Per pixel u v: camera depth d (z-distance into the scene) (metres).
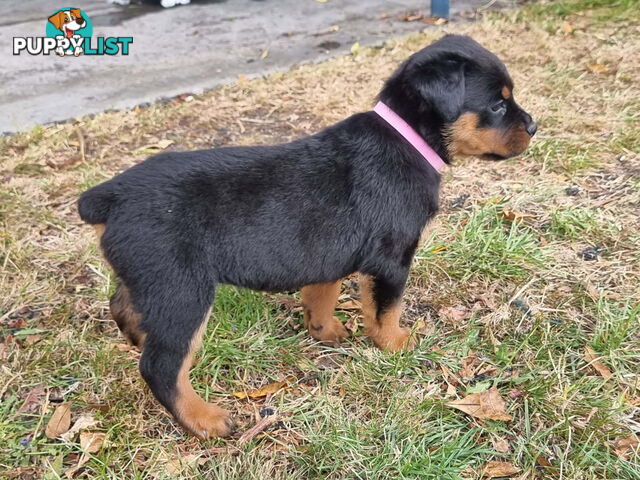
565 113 0.95
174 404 0.49
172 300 0.46
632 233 0.71
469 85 0.53
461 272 0.67
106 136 0.93
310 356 0.59
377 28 1.30
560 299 0.64
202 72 1.13
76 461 0.50
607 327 0.59
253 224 0.48
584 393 0.54
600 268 0.67
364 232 0.52
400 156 0.53
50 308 0.64
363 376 0.56
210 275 0.48
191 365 0.55
